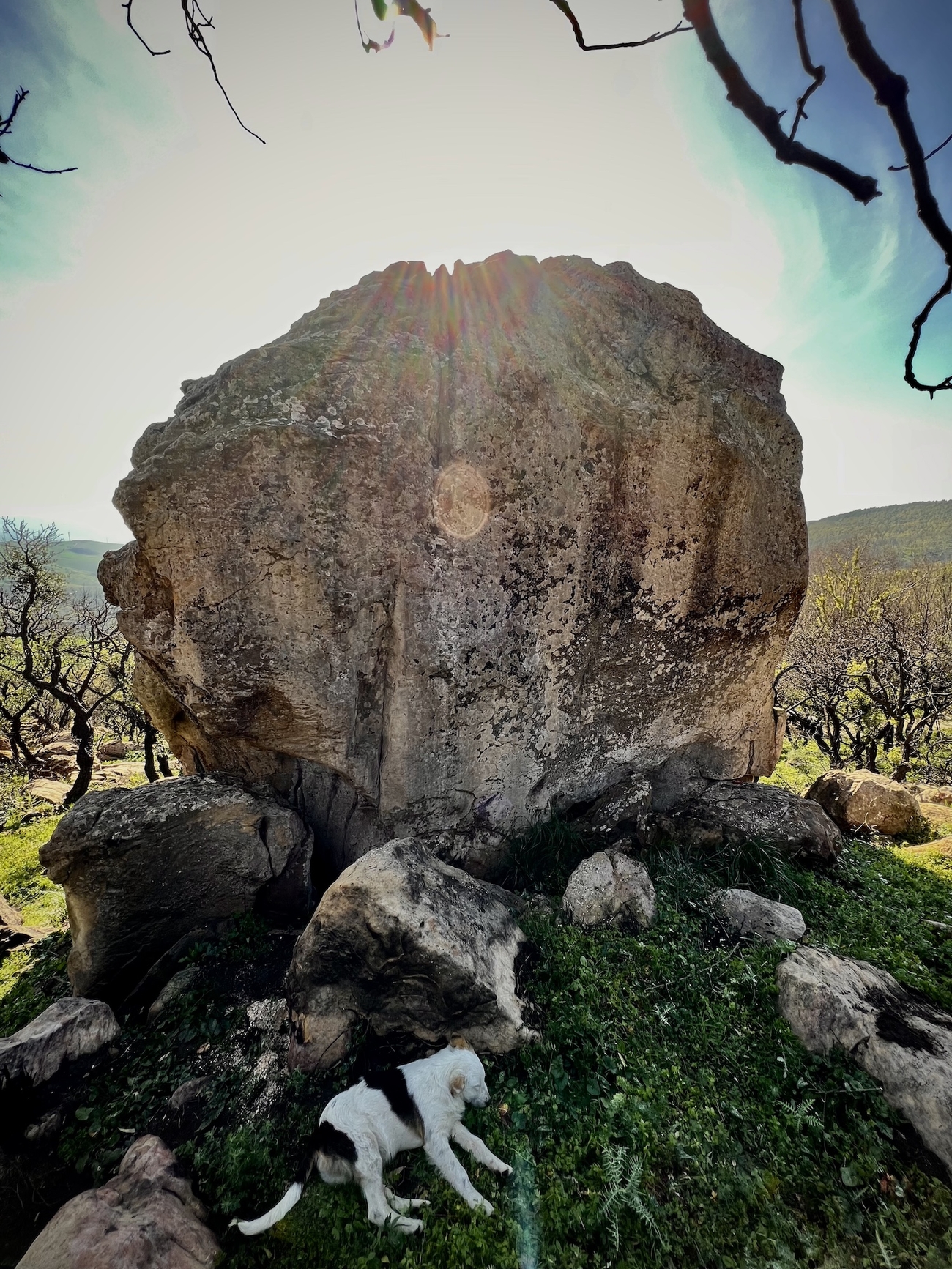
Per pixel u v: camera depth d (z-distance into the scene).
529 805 4.96
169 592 4.05
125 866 3.73
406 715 4.37
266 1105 3.02
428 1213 2.51
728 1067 3.13
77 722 11.41
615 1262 2.34
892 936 4.20
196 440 3.76
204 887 3.97
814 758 14.87
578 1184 2.61
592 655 4.98
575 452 4.57
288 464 3.84
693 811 5.23
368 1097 2.78
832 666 13.98
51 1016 3.38
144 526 3.74
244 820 4.06
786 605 5.54
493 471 4.35
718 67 1.08
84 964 3.70
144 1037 3.46
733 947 3.88
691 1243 2.40
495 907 3.85
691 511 4.97
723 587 5.23
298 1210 2.56
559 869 4.70
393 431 4.09
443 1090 2.82
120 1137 2.95
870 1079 2.95
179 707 5.02
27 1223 2.66
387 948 3.23
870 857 5.57
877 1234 2.41
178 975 3.74
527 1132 2.83
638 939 3.92
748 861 4.75
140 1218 2.38
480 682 4.55
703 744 5.79
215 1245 2.44
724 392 5.14
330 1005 3.25
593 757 5.23
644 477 4.79
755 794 5.44
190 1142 2.85
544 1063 3.14
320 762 4.37
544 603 4.68
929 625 17.25
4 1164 2.79
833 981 3.38
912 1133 2.74
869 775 7.11
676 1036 3.31
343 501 3.98
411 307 4.42
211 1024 3.43
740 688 5.68
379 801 4.50
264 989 3.64
